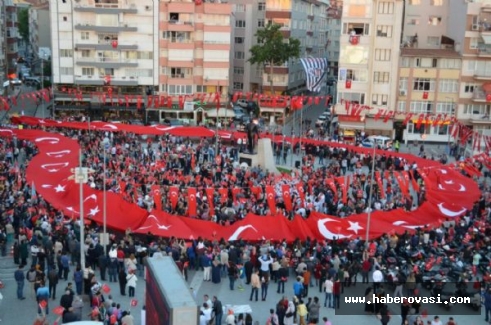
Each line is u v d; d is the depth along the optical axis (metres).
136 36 100.94
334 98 130.75
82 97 96.25
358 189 54.94
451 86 92.19
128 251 37.34
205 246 39.09
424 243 41.56
